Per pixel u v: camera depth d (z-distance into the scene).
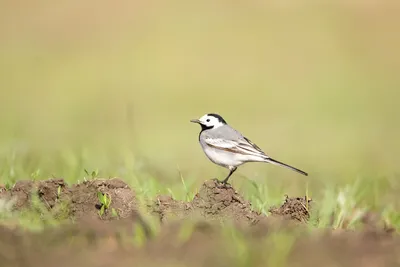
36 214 9.36
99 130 22.45
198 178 14.69
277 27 38.41
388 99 29.06
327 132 22.70
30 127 22.36
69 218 9.40
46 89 30.03
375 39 37.31
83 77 31.92
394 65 34.44
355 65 34.38
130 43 36.31
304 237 8.27
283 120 24.75
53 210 9.43
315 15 39.59
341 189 12.08
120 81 31.53
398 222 10.63
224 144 11.94
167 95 29.30
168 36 37.16
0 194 9.84
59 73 32.47
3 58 34.12
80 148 15.41
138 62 34.16
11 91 29.41
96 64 33.69
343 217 10.31
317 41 36.94
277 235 7.96
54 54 34.94
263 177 14.04
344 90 30.48
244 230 8.40
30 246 7.77
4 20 38.09
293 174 15.59
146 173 12.98
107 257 7.48
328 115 25.91
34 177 10.82
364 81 32.00
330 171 15.95
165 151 18.17
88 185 9.75
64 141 19.67
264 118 25.17
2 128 21.02
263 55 35.22
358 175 13.78
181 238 7.97
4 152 14.61
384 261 7.43
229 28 38.12
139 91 29.97
